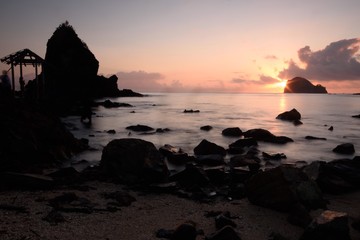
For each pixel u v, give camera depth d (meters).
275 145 31.08
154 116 60.84
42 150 19.66
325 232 8.58
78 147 24.70
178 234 8.87
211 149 25.22
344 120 59.81
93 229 9.30
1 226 8.76
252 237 9.51
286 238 9.37
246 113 74.12
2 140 17.48
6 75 25.86
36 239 8.18
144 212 11.35
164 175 16.11
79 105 69.94
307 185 12.47
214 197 13.91
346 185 15.25
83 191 13.52
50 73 87.44
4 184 12.81
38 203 11.05
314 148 29.81
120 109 77.31
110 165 16.67
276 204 12.00
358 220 10.34
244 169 17.45
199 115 65.62
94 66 102.94
